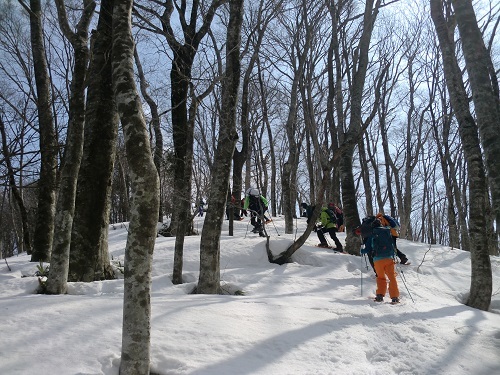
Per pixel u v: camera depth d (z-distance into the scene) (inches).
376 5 435.2
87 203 308.0
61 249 251.8
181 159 419.5
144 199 126.2
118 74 135.2
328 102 579.8
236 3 282.4
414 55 701.3
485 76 230.8
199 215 836.6
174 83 425.7
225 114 279.9
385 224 338.0
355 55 521.0
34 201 898.7
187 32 388.5
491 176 211.5
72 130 255.0
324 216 424.2
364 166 734.5
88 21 271.9
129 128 129.6
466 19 240.8
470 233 286.0
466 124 291.4
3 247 1039.0
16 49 528.4
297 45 586.2
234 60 281.0
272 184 1043.9
